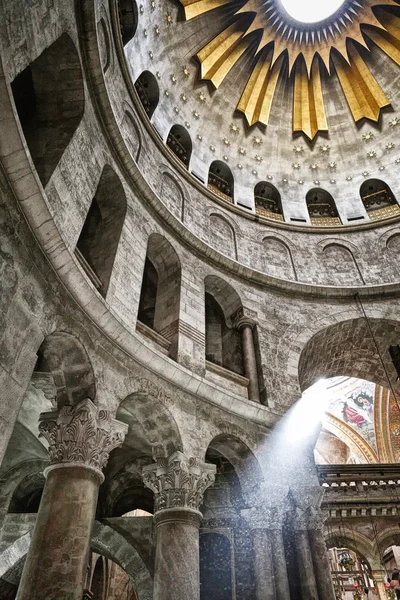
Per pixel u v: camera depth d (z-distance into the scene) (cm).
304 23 1997
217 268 1408
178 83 1761
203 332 1184
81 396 795
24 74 982
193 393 998
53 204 792
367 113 2038
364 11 1958
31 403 1014
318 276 1609
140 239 1168
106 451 762
